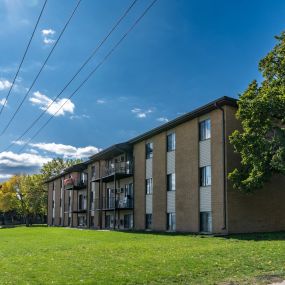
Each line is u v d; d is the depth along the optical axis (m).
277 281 10.73
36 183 92.31
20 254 20.03
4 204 92.94
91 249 20.36
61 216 71.44
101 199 50.94
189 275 11.83
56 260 16.11
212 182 30.12
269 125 25.44
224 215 28.61
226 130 29.41
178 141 34.75
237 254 15.58
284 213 31.19
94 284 10.85
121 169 43.34
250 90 26.34
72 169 62.75
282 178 31.58
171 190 35.41
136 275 11.96
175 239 25.67
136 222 41.12
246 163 26.66
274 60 25.97
